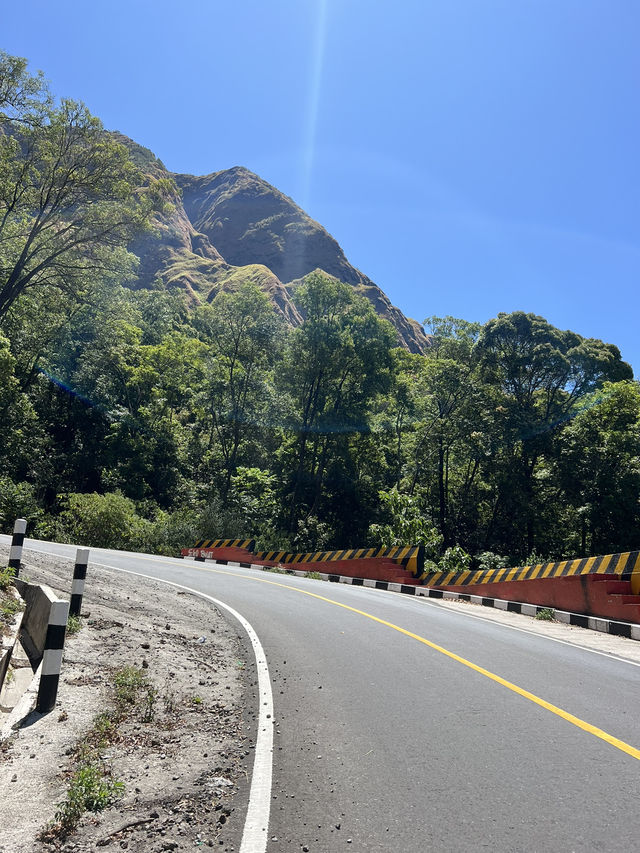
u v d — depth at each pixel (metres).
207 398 54.62
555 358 44.78
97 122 28.92
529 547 47.03
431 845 3.55
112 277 33.34
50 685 5.64
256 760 4.80
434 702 6.50
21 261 29.56
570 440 43.62
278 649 8.98
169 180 30.72
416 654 8.95
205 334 65.38
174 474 53.84
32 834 3.56
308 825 3.78
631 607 12.81
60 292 33.91
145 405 55.75
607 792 4.32
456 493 52.12
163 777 4.44
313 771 4.61
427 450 48.62
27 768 4.41
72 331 52.91
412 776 4.55
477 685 7.27
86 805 3.90
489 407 46.50
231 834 3.66
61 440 55.12
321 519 51.94
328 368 49.78
